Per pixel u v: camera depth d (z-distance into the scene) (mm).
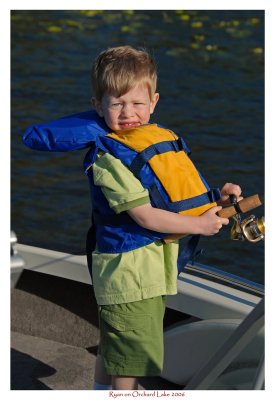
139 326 1978
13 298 2854
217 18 10367
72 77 8164
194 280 2549
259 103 7738
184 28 9922
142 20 10141
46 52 8859
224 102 7727
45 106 7418
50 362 2660
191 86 8094
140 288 1956
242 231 1974
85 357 2707
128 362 2010
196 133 6945
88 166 1977
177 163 1990
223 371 1836
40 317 2824
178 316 2680
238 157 6453
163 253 2035
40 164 6293
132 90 1989
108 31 9633
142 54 2055
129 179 1927
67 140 1982
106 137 1985
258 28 10047
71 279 2697
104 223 1997
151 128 2016
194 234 1988
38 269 2736
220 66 8711
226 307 2404
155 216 1915
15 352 2707
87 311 2775
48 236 5168
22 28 9633
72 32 9547
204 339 2404
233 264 4785
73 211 5551
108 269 1976
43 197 5746
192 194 1975
